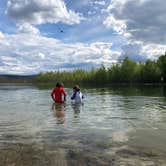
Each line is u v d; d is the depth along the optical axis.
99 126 3.40
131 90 14.47
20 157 2.04
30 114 4.63
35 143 2.49
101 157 2.04
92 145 2.41
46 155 2.09
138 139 2.64
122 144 2.44
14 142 2.54
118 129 3.18
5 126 3.43
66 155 2.09
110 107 5.74
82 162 1.92
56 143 2.49
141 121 3.79
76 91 6.71
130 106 5.94
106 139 2.65
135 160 1.96
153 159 1.98
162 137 2.72
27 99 8.65
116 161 1.94
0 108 5.71
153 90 13.95
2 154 2.12
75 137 2.75
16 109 5.46
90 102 7.01
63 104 6.46
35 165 1.85
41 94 12.03
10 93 13.49
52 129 3.21
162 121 3.77
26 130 3.15
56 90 6.74
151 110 5.14
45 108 5.61
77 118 4.12
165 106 5.87
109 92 12.44
